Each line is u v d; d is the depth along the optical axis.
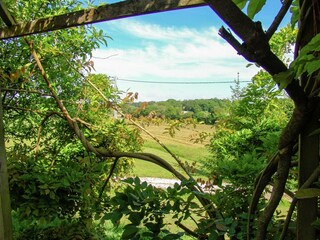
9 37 1.76
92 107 2.92
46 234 2.52
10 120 3.32
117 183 2.87
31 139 3.36
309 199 0.90
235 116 2.89
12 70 2.88
